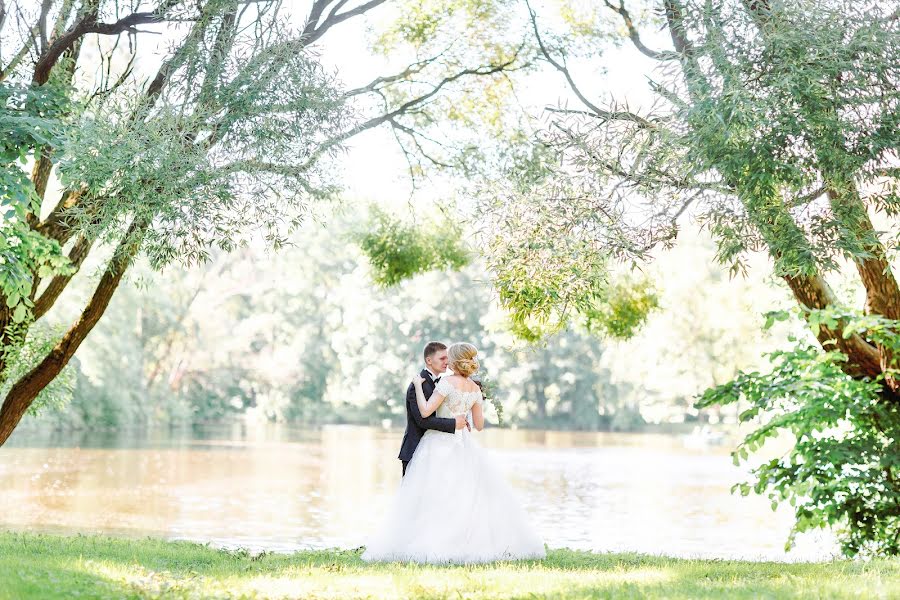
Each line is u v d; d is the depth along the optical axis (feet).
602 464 114.62
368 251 56.59
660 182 31.07
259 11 35.78
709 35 28.45
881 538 28.35
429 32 49.93
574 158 31.96
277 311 246.88
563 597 18.85
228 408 242.17
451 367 27.35
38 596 18.19
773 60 27.61
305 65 35.22
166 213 32.96
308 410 241.35
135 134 32.60
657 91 29.94
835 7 28.43
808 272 28.02
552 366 220.64
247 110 34.22
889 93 27.73
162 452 118.01
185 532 54.54
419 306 213.46
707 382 172.96
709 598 18.78
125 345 158.92
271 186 35.53
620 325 58.44
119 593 19.42
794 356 26.84
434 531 25.90
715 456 130.82
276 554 30.27
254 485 82.94
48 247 31.91
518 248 33.68
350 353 228.22
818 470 27.09
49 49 36.01
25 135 29.17
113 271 37.73
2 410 38.55
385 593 19.92
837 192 28.76
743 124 26.96
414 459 26.76
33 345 43.01
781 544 51.42
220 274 226.99
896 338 25.08
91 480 82.89
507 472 101.71
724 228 28.94
